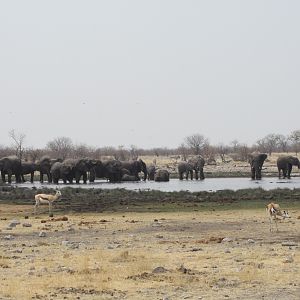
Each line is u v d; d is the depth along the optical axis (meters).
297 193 74.12
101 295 21.84
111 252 31.39
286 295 21.66
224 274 25.20
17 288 22.80
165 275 25.06
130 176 142.25
